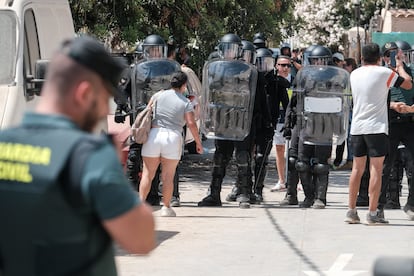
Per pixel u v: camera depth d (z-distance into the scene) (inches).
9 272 170.1
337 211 638.5
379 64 553.3
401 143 644.7
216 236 538.3
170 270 446.6
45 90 175.5
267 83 681.0
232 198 690.8
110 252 175.0
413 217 593.9
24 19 509.4
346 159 912.3
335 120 639.1
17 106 473.4
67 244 167.3
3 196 167.3
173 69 645.3
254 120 659.4
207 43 938.7
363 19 2126.0
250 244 514.6
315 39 2235.5
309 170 652.7
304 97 641.6
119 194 165.8
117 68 177.9
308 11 2202.3
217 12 965.8
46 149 167.5
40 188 165.3
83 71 172.9
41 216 165.8
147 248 173.3
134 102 644.7
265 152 684.1
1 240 168.9
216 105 639.8
